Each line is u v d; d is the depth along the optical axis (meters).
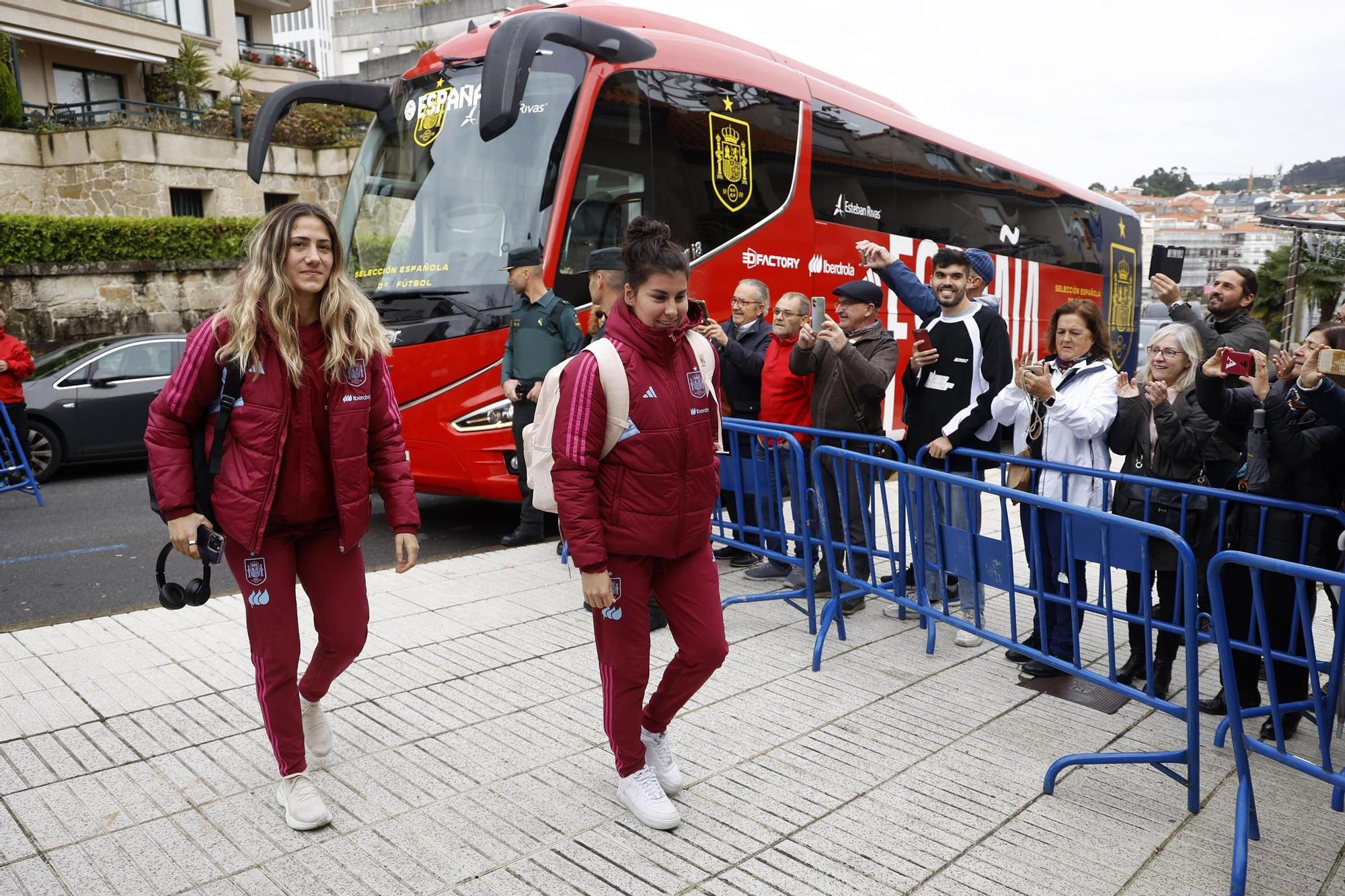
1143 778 3.37
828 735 3.68
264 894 2.64
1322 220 8.97
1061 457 4.34
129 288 16.16
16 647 4.51
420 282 6.94
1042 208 12.70
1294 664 3.15
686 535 2.91
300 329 2.78
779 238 8.20
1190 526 3.87
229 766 3.37
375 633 4.76
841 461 4.38
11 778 3.27
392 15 41.16
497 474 6.72
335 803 3.13
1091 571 6.05
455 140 7.04
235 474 2.75
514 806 3.12
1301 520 3.43
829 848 2.90
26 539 7.31
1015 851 2.89
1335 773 2.61
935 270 4.96
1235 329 4.98
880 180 9.49
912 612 5.12
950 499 3.91
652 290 2.75
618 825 3.01
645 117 7.09
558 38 6.13
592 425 2.79
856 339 5.16
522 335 6.16
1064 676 4.30
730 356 6.05
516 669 4.29
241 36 30.02
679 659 3.05
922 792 3.24
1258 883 2.74
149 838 2.91
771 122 8.19
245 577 2.87
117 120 19.70
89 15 22.17
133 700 3.91
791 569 5.64
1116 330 15.17
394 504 3.08
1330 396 3.07
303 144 22.58
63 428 10.02
